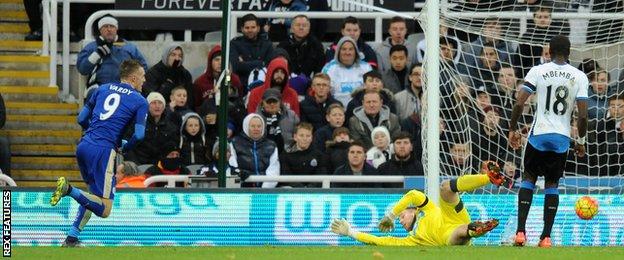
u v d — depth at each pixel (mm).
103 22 58250
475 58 56375
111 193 41531
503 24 56531
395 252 36250
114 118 41500
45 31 61469
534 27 55344
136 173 53344
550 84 41125
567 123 41250
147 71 58594
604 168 53719
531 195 41500
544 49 56188
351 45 58312
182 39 64500
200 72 61719
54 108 60219
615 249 38562
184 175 52625
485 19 54531
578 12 57781
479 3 55781
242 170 52438
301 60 59375
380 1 61875
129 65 42125
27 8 62219
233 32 61469
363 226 47188
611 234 47625
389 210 47125
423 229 43156
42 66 61719
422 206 43125
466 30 53156
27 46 62438
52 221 47062
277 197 47094
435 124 45688
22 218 47031
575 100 41469
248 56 58750
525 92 41188
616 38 56406
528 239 47531
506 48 56688
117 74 58469
